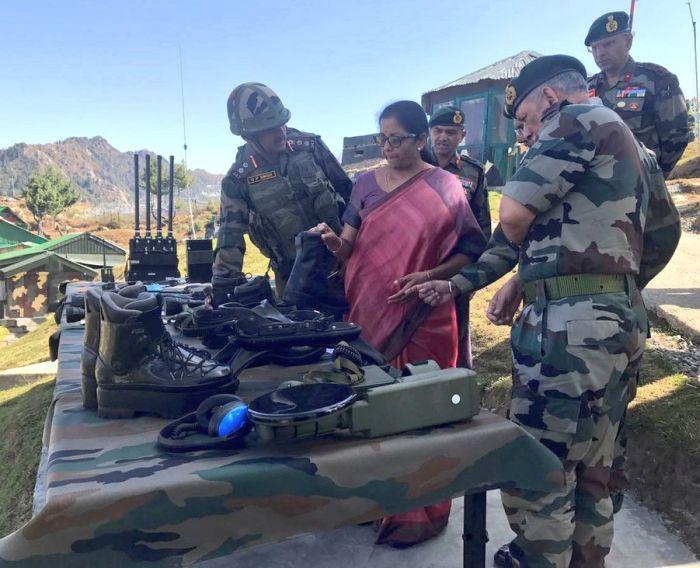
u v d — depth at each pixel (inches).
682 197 554.3
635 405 122.6
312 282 96.8
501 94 570.6
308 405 53.6
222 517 49.8
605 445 74.7
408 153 92.4
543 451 60.7
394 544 94.1
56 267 977.5
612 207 69.3
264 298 97.7
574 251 69.8
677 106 138.9
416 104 91.4
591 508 75.3
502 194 73.6
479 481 58.7
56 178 3799.2
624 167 69.6
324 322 77.3
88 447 55.6
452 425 60.3
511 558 80.5
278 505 51.3
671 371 135.9
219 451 54.5
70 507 45.4
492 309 90.4
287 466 51.4
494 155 575.8
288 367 81.9
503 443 59.1
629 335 70.8
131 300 64.5
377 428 56.5
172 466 50.9
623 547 96.3
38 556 44.9
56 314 146.8
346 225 98.3
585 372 69.3
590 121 69.6
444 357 93.6
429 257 91.5
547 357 70.9
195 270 184.9
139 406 63.3
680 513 102.6
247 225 113.9
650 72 141.0
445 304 93.0
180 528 48.4
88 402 67.1
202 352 70.5
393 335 91.4
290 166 111.3
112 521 46.4
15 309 960.3
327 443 55.9
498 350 175.2
